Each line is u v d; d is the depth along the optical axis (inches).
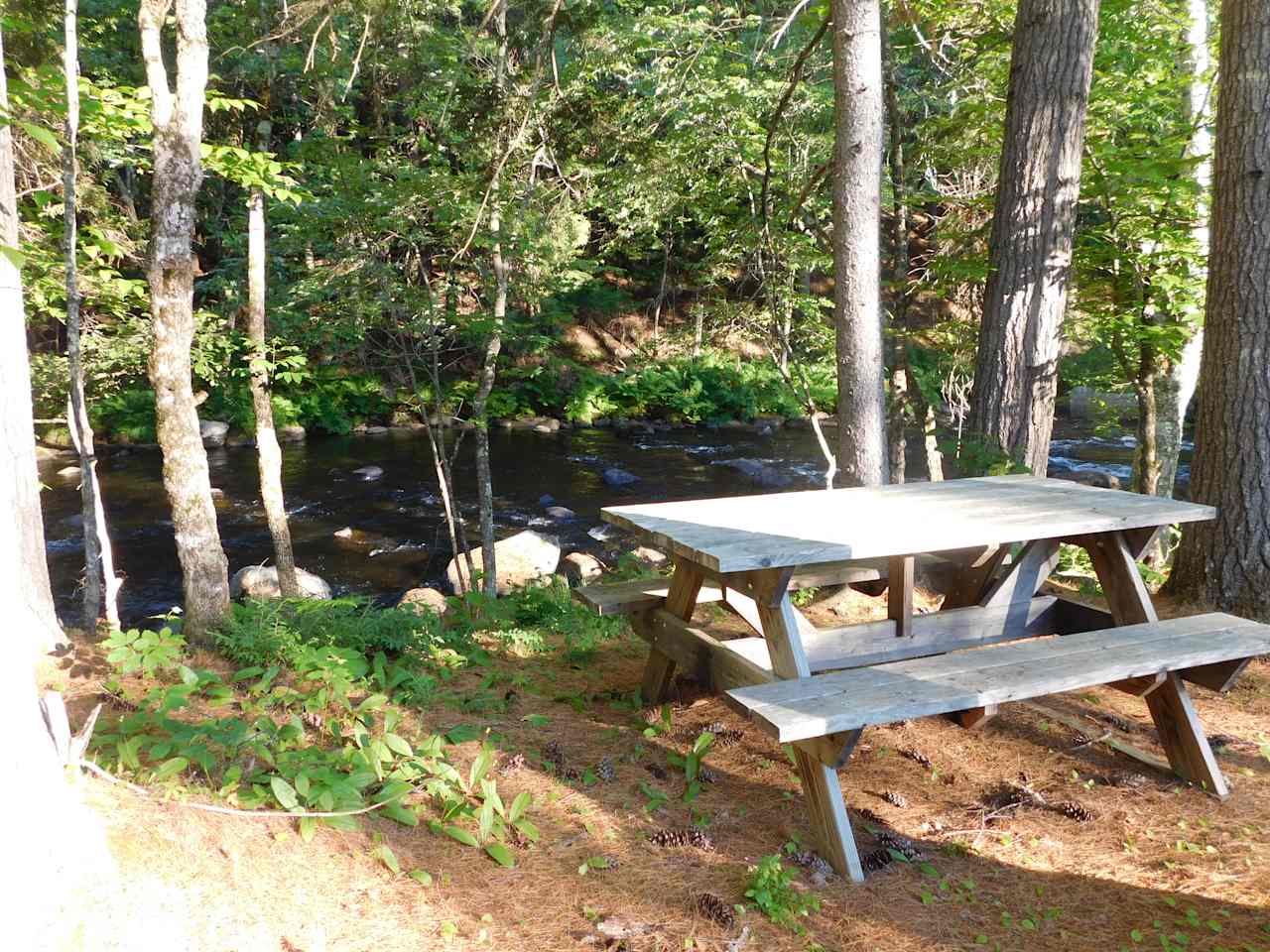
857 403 232.2
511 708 160.4
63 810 82.9
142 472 601.9
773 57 374.0
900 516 143.0
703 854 115.7
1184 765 139.0
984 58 355.6
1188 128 337.4
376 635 183.0
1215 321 204.2
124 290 310.0
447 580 404.5
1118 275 357.1
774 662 128.3
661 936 97.7
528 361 861.2
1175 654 129.9
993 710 121.4
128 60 487.8
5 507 80.7
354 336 338.3
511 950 93.7
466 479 622.8
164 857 91.2
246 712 137.7
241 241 419.2
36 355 347.9
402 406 800.3
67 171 211.8
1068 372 493.4
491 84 329.7
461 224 324.8
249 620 174.9
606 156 371.6
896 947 100.2
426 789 122.8
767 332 401.1
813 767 117.6
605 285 986.1
